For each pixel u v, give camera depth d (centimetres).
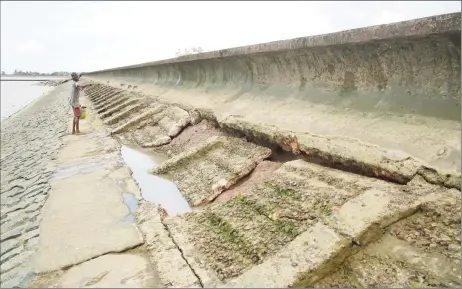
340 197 305
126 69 2734
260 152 488
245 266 264
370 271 237
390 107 405
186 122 788
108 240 337
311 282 238
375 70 438
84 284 272
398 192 290
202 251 294
